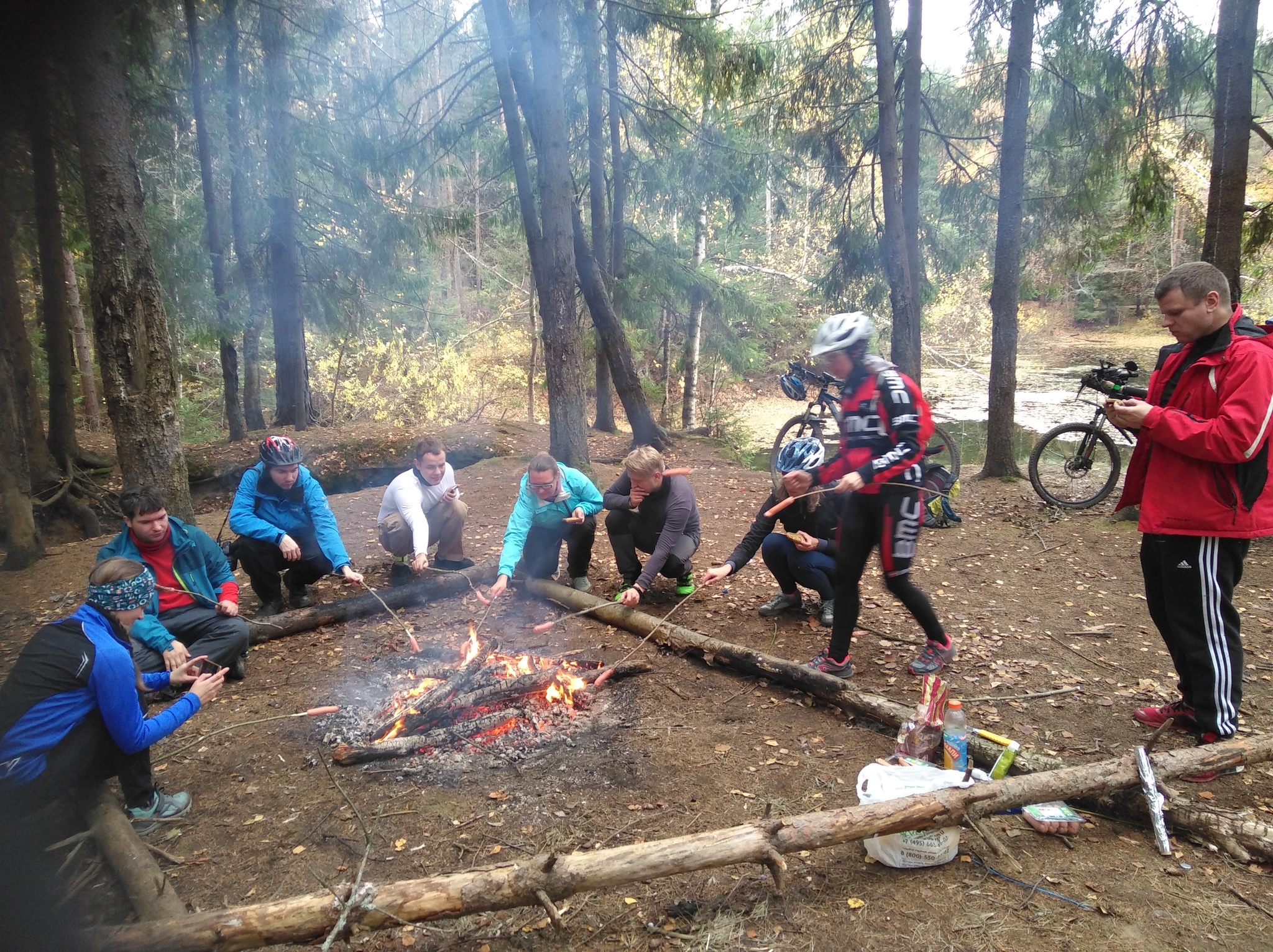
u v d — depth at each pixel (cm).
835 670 384
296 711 370
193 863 259
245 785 306
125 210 544
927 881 241
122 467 571
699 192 1203
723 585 552
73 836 262
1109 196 942
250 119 1102
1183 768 272
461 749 326
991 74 953
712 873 245
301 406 1302
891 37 824
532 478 461
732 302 1254
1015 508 767
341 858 259
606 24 1075
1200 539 300
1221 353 296
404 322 1891
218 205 1138
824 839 229
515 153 898
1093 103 873
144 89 919
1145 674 399
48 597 561
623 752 323
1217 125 649
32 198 887
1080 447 763
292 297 1234
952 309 2486
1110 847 257
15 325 866
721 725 347
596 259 1166
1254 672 395
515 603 516
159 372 570
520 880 209
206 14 1003
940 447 747
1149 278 2952
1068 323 3111
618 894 236
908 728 300
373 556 638
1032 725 346
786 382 868
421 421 1656
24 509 645
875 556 615
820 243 2391
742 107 1105
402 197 1203
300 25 1037
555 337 832
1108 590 537
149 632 342
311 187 1195
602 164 1154
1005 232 847
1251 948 210
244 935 198
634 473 457
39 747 241
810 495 443
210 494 1040
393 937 220
